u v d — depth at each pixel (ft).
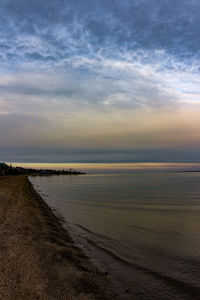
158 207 100.94
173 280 27.81
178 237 48.80
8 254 30.83
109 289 24.73
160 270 30.86
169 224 62.90
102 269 30.37
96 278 26.81
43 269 26.73
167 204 112.47
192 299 23.65
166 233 52.34
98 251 38.04
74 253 34.55
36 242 36.45
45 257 30.37
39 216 61.93
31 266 27.30
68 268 27.91
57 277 25.11
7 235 39.73
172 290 25.36
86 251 37.58
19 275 24.86
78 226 57.36
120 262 33.40
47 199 125.70
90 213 79.77
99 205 103.86
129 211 87.15
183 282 27.32
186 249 40.34
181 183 348.38
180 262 33.91
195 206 105.50
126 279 27.76
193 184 319.27
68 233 49.14
